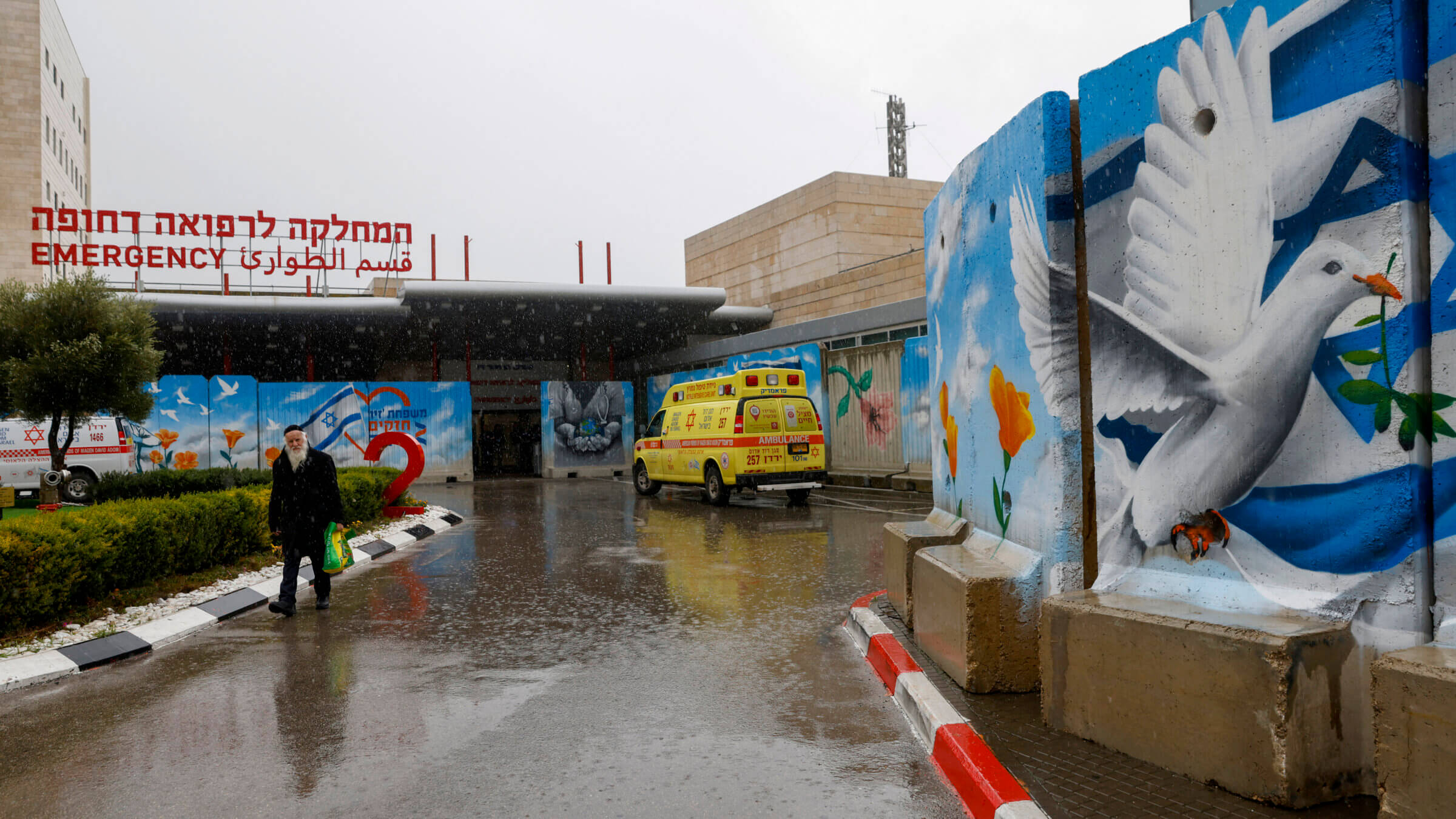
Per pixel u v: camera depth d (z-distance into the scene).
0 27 39.72
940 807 3.37
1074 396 4.35
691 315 27.72
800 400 16.67
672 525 13.52
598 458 28.62
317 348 31.30
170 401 23.33
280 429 24.48
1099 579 4.11
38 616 6.26
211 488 14.21
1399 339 2.94
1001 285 5.07
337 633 6.52
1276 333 3.31
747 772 3.71
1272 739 2.96
